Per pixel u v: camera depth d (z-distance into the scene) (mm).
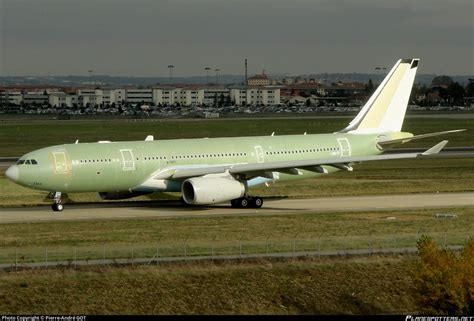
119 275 103000
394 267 110312
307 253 113750
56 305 97062
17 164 147250
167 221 139250
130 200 168625
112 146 154500
